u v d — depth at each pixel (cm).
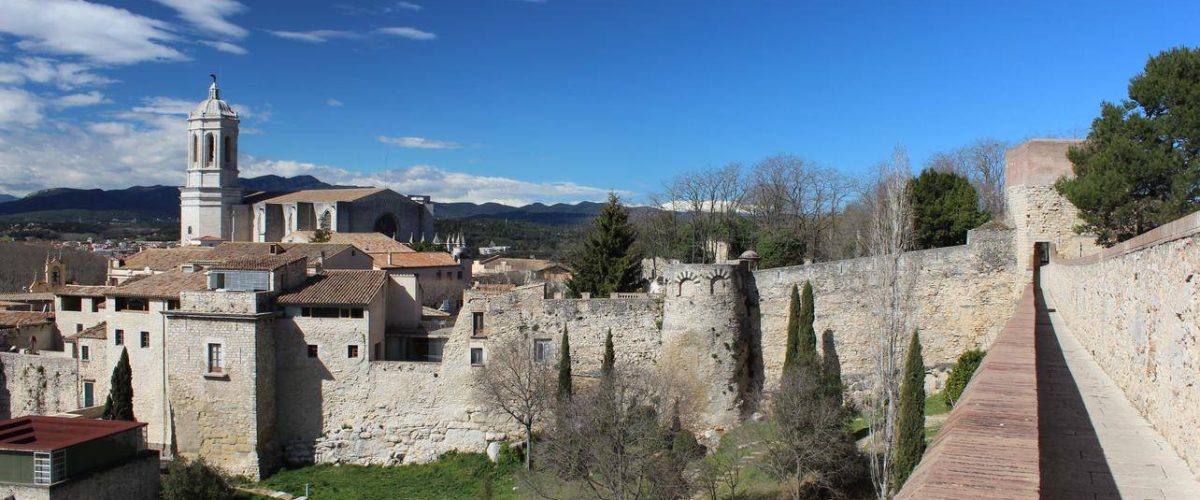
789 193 9375
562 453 4572
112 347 6228
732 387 5412
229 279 5919
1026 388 1220
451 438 5728
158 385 5994
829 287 5462
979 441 947
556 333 5744
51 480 4419
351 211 14962
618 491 4106
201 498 4938
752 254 5831
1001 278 5069
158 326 6009
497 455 5506
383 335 6128
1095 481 1309
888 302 4406
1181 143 3762
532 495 4675
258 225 15700
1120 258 2073
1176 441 1466
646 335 5666
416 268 9725
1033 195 4800
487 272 13212
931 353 5225
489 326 5778
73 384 6500
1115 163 3856
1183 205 3588
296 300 5834
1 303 8325
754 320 5628
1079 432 1636
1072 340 3003
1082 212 4094
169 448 5862
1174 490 1255
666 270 5634
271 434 5797
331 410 5862
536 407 5500
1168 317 1549
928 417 4612
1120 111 3991
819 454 4109
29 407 6656
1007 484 798
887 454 3694
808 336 5244
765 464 4431
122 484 4853
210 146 16050
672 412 5200
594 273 7400
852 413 5081
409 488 5309
